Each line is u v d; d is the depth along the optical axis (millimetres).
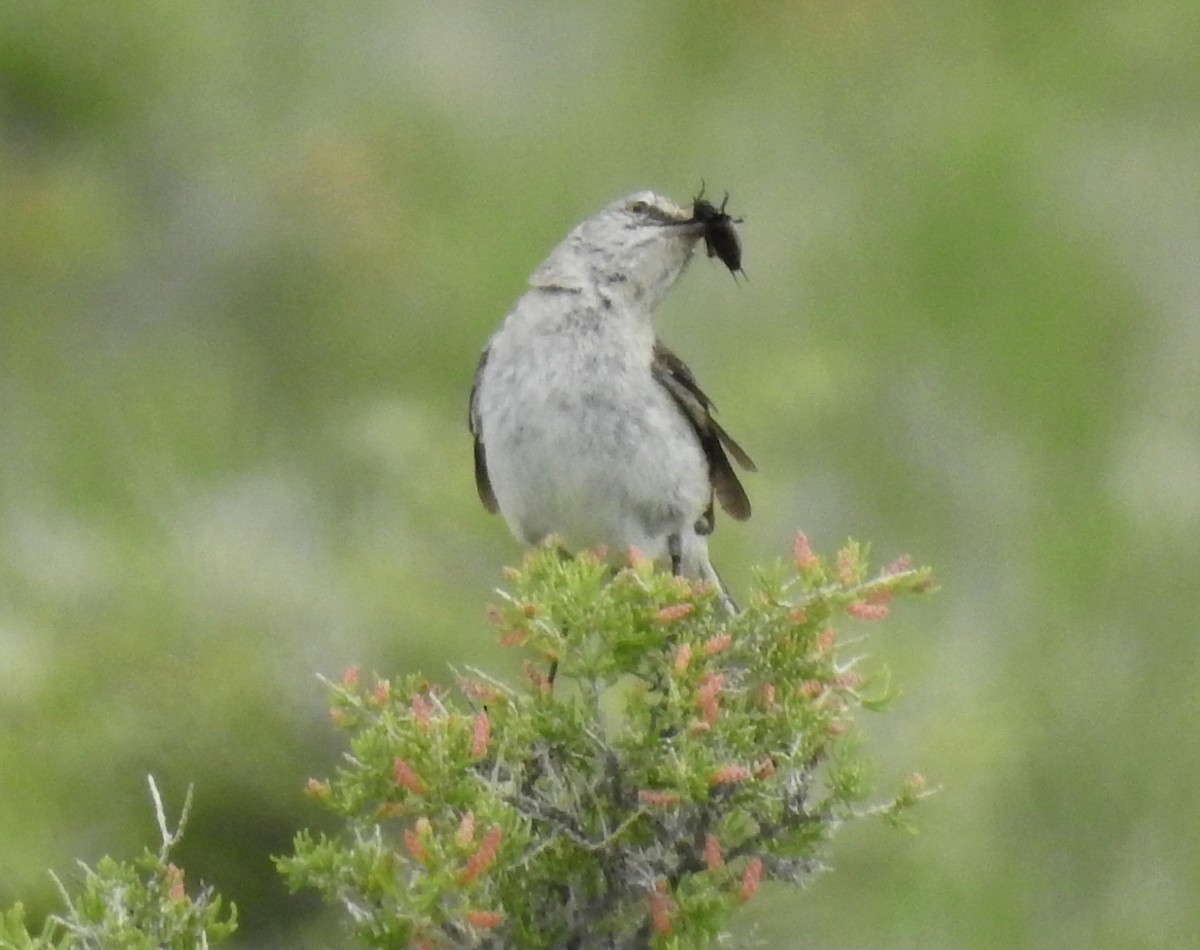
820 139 17750
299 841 6602
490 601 11836
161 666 10922
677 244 10125
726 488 10242
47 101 19375
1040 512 14086
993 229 15883
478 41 20016
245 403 16484
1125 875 11773
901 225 16047
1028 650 12609
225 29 20000
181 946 6730
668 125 18422
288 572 11633
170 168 19281
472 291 17172
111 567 11891
